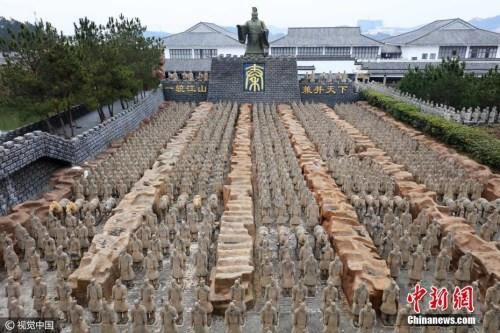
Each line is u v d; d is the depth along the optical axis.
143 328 12.42
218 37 89.12
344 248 16.28
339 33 86.00
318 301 14.88
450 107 41.88
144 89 46.09
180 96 54.53
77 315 12.26
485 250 16.00
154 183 22.92
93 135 30.44
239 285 13.17
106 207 21.45
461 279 15.17
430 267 16.91
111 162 26.31
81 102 29.69
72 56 28.06
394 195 23.42
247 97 53.28
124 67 37.03
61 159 26.22
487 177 24.38
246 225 18.20
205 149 30.36
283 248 16.11
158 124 38.53
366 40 84.44
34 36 27.56
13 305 12.72
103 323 12.38
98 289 13.45
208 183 24.72
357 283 14.13
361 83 59.91
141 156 28.16
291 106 50.31
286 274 14.91
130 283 15.58
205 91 54.25
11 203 21.88
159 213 21.59
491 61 76.81
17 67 26.66
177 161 26.73
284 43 84.62
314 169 25.69
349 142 32.25
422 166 26.05
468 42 81.88
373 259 15.44
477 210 21.02
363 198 22.00
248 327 13.54
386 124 39.28
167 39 89.44
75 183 23.00
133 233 17.47
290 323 13.70
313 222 19.69
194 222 18.97
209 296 13.78
